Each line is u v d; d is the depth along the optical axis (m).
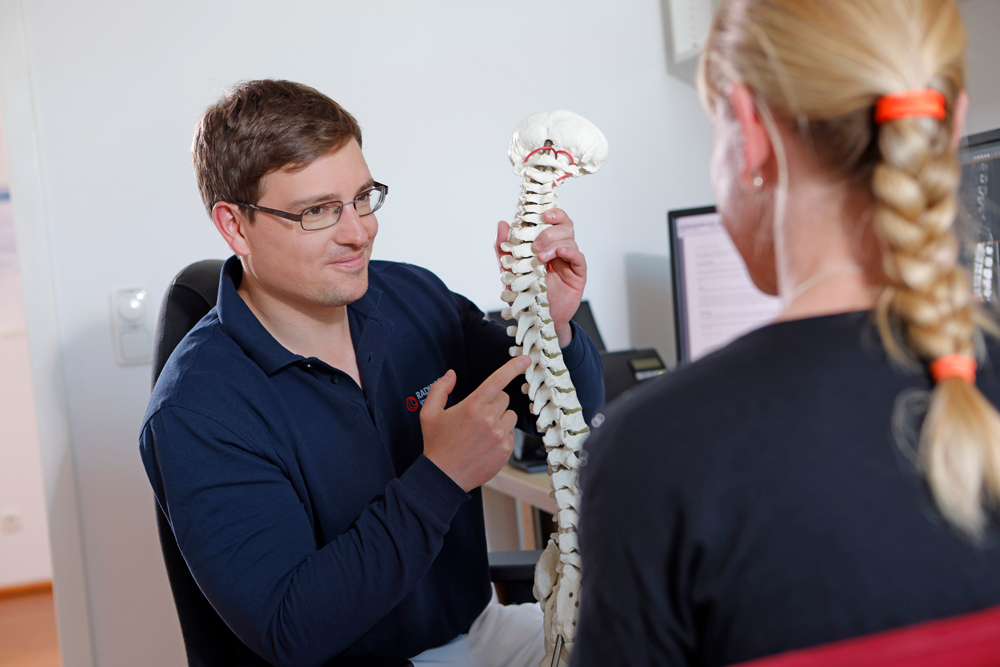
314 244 1.04
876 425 0.47
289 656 0.96
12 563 3.57
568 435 0.90
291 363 1.09
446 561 1.22
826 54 0.50
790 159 0.54
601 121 1.96
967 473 0.44
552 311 1.12
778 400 0.48
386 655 1.16
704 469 0.48
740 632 0.47
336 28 1.74
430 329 1.29
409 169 1.80
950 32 0.51
